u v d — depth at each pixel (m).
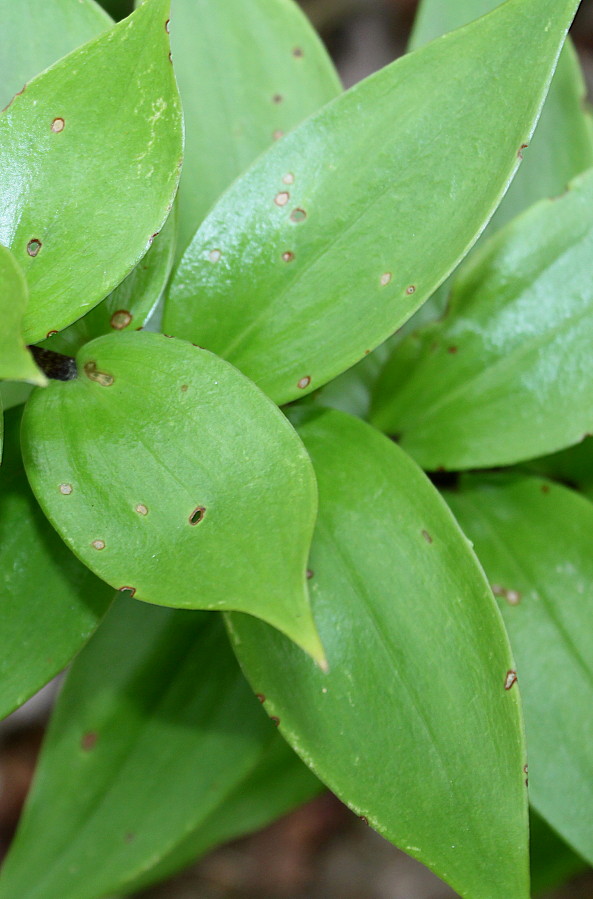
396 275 0.31
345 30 0.80
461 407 0.34
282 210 0.31
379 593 0.31
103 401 0.29
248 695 0.36
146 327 0.34
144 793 0.36
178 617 0.36
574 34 0.79
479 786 0.30
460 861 0.30
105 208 0.30
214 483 0.28
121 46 0.29
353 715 0.30
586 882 0.61
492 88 0.30
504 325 0.34
